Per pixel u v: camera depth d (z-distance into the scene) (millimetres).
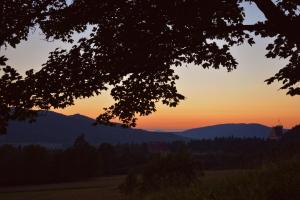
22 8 8281
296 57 9758
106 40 8703
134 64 8812
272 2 8070
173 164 45062
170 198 13984
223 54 9664
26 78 8492
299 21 8023
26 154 131250
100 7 8453
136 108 10773
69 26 8820
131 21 8422
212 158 78062
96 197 79125
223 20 8648
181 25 8375
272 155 16656
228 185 12664
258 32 8906
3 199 94250
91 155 136125
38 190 112000
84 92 8906
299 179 10836
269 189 10555
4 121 8477
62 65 8727
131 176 59344
